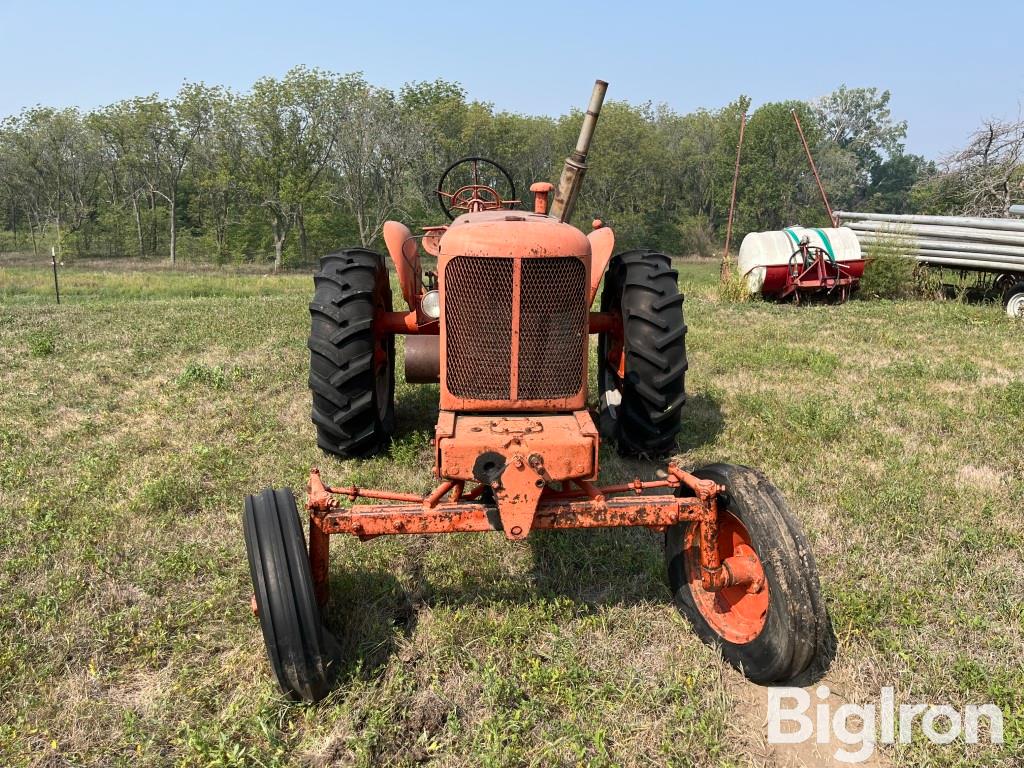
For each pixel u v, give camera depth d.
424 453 5.14
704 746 2.53
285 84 41.94
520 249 2.99
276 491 2.83
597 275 4.20
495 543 3.87
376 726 2.59
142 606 3.34
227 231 52.41
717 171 59.50
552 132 54.69
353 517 2.82
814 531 3.95
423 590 3.46
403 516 2.83
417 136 44.03
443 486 2.94
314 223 47.66
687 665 2.94
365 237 47.84
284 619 2.54
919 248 12.59
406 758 2.49
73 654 3.04
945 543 3.83
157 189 52.78
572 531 3.97
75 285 25.47
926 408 5.99
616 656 3.00
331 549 3.75
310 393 6.59
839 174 61.00
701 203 65.88
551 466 2.85
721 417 5.80
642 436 4.71
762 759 2.50
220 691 2.83
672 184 63.81
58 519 4.16
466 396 3.12
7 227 66.38
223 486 4.56
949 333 9.25
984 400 6.18
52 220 58.44
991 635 3.09
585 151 4.84
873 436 5.32
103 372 7.33
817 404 6.00
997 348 8.35
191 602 3.35
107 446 5.29
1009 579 3.49
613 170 53.12
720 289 13.00
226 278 30.52
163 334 9.40
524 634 3.12
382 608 3.33
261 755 2.50
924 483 4.52
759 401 6.05
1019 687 2.75
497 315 3.05
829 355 7.78
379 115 43.34
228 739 2.55
